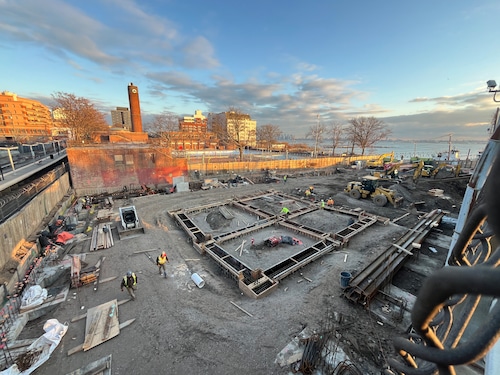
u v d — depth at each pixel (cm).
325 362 805
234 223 2030
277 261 1441
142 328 963
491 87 852
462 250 197
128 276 1107
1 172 1866
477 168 543
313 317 996
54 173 2289
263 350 859
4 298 1087
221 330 947
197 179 3562
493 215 58
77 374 793
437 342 120
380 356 824
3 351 868
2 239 1241
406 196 2525
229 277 1295
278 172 4403
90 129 4775
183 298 1130
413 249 1454
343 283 1147
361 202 2503
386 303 1064
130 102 6384
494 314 88
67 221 1944
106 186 2834
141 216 2128
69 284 1218
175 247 1608
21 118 9900
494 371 287
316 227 1908
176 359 839
